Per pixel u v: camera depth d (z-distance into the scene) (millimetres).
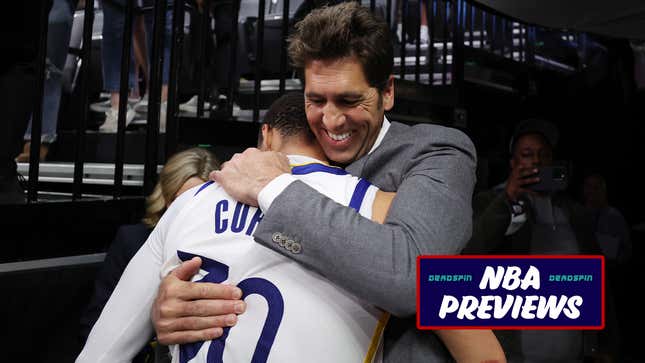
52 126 3033
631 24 2520
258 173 902
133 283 995
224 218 908
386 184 1023
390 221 857
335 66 953
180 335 859
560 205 2102
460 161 989
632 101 4398
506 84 3881
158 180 2113
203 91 2494
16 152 1768
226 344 838
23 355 1804
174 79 2355
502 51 4664
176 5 2344
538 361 1908
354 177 964
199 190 981
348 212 836
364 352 844
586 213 2139
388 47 988
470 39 4004
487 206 2080
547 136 2133
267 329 817
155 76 2295
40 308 1852
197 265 899
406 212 858
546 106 4145
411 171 987
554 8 2400
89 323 1771
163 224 999
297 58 995
